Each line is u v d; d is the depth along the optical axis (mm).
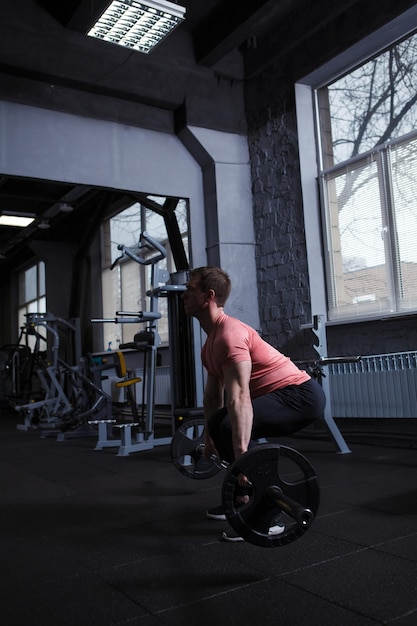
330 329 4250
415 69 3787
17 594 1414
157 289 3695
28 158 4148
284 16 4543
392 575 1432
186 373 3734
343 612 1227
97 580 1491
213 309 1767
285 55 4621
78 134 4363
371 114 4105
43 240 8703
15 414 9570
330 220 4387
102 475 3158
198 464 2623
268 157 4789
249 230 4883
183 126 4719
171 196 4762
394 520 1946
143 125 4652
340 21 4121
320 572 1474
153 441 4160
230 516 1385
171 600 1333
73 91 4340
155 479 2947
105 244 7984
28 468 3547
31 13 3977
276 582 1418
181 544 1786
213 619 1217
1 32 3881
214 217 4789
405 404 3504
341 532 1826
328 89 4488
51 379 6496
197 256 4828
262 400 1720
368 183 4070
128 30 3631
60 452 4273
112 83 4371
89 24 3580
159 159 4727
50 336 8633
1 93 4051
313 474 1462
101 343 7977
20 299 11062
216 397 1902
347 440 4066
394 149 3881
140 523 2072
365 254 4078
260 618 1213
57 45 4059
